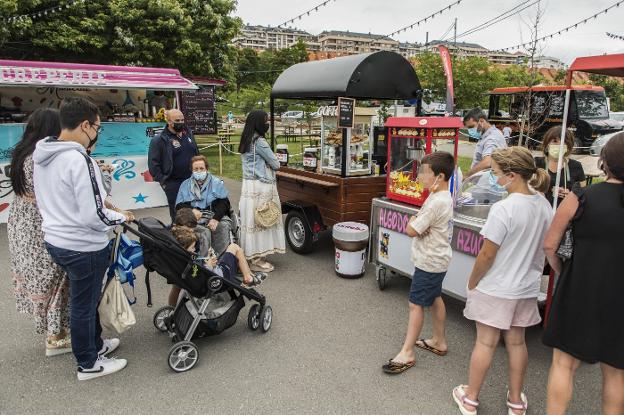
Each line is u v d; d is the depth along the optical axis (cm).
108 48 1541
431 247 295
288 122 1509
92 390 295
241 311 411
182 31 1541
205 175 447
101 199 271
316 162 577
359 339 361
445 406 280
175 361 312
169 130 500
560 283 223
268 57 4891
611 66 297
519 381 262
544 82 1561
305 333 371
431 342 341
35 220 296
